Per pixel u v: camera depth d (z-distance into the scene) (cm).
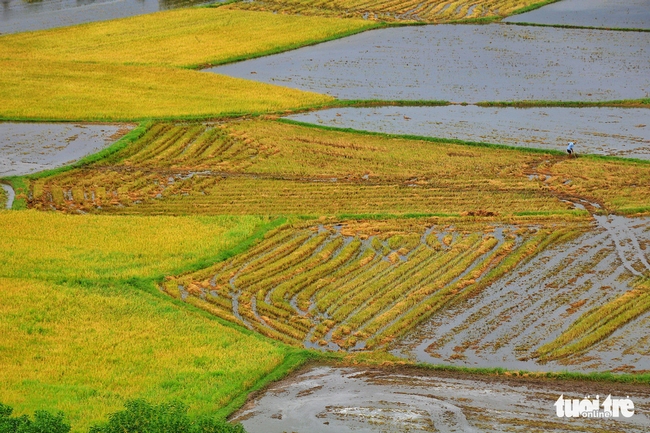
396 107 9462
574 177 7444
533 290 5638
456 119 9012
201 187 7481
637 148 8062
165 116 9131
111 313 5412
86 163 7969
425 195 7200
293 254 6191
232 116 9175
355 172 7731
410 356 4953
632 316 5262
